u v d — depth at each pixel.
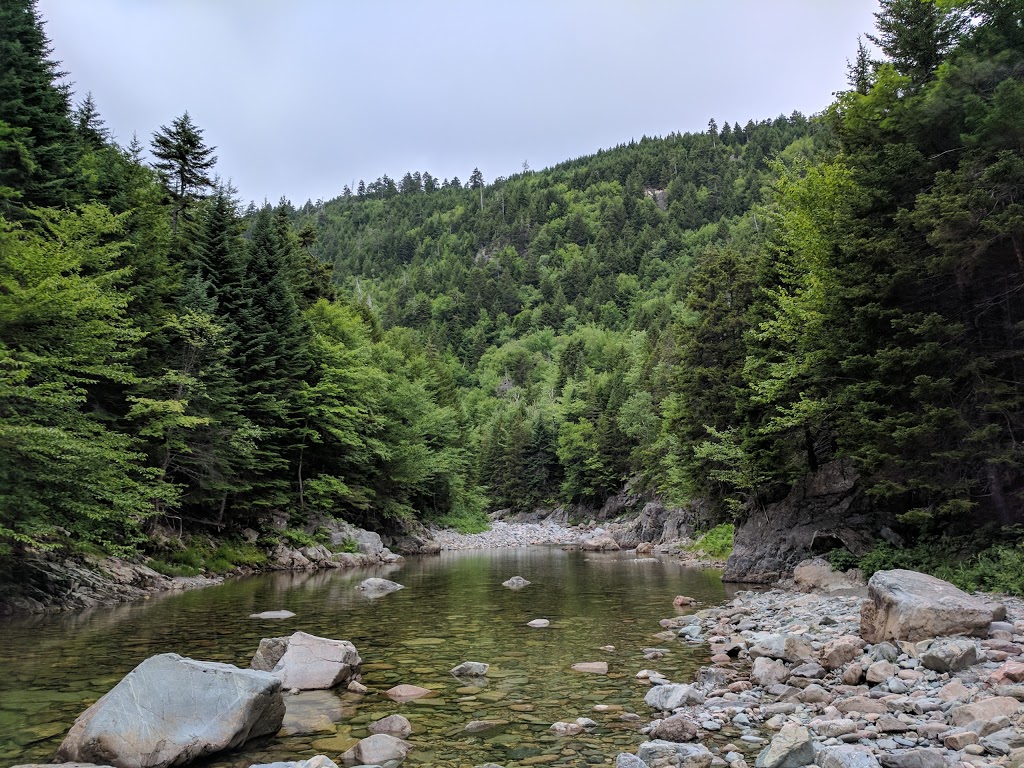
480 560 36.06
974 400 14.96
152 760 6.05
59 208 23.47
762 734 7.08
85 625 13.98
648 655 11.23
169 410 23.80
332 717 7.85
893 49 18.69
